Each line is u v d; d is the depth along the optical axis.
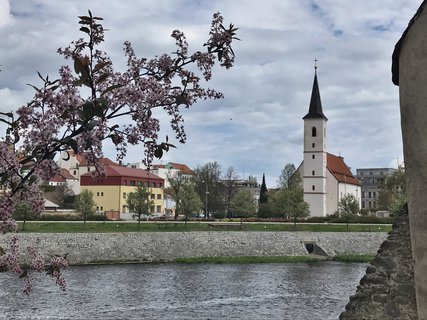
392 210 79.38
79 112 4.92
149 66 6.24
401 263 10.59
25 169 5.62
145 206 63.94
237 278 38.03
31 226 52.94
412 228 9.39
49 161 5.63
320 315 25.66
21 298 27.81
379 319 10.59
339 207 92.69
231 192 118.12
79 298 28.52
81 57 5.14
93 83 5.09
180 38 6.19
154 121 6.12
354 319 10.89
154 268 42.91
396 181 81.06
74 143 5.11
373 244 59.25
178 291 31.88
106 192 92.62
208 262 47.84
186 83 6.39
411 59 9.48
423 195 9.21
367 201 189.25
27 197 5.96
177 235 52.47
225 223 64.88
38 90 5.32
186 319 24.34
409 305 10.34
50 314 24.47
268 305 28.08
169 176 109.56
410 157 9.42
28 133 5.39
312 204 100.94
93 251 46.84
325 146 103.06
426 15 9.30
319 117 101.56
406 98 9.52
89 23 5.45
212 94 6.49
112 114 5.97
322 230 63.97
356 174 192.88
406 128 9.52
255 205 92.56
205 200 109.25
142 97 5.96
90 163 6.21
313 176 101.31
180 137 6.50
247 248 53.88
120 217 88.75
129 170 97.25
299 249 55.84
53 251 45.03
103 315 24.70
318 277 39.31
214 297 30.12
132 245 49.09
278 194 81.50
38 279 33.81
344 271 43.38
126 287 32.78
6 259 6.75
